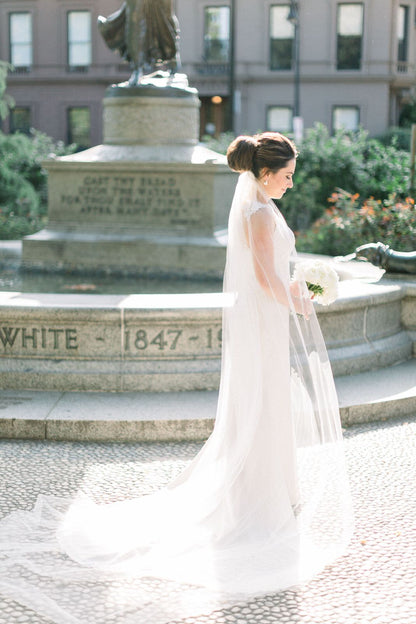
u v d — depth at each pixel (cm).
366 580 325
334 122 3322
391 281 709
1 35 3472
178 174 848
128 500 402
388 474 446
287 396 358
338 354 611
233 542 351
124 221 869
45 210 1898
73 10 3388
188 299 578
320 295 362
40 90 3488
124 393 551
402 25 3297
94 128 3472
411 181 1055
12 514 386
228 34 3322
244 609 302
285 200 1530
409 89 3344
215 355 566
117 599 308
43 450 481
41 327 553
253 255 346
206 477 372
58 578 324
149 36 905
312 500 370
